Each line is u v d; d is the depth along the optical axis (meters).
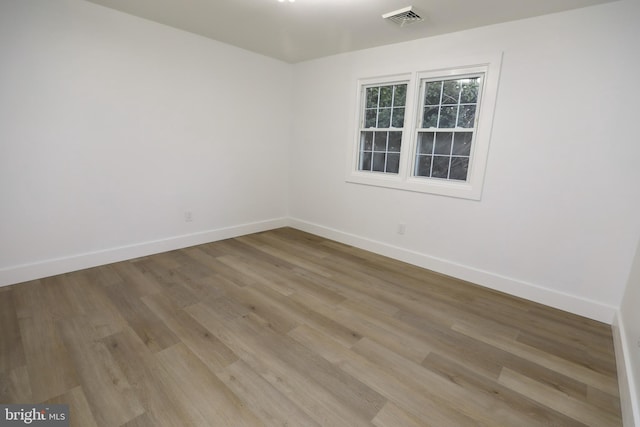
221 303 2.49
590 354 2.05
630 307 2.04
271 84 4.29
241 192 4.24
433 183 3.29
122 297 2.51
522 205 2.75
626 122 2.25
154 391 1.58
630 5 2.17
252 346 1.97
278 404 1.54
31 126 2.56
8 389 1.55
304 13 2.72
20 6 2.40
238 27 3.13
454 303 2.66
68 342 1.93
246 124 4.11
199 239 3.88
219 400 1.54
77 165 2.84
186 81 3.44
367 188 3.84
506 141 2.77
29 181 2.61
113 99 2.96
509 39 2.67
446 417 1.51
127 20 2.93
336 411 1.51
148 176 3.31
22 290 2.54
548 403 1.62
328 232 4.34
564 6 2.33
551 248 2.65
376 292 2.81
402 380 1.74
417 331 2.23
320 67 4.13
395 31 3.03
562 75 2.46
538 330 2.30
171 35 3.24
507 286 2.89
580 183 2.47
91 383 1.61
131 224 3.27
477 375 1.81
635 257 2.23
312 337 2.10
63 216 2.82
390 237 3.69
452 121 3.17
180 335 2.05
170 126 3.39
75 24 2.66
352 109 3.86
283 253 3.71
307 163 4.50
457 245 3.18
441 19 2.68
